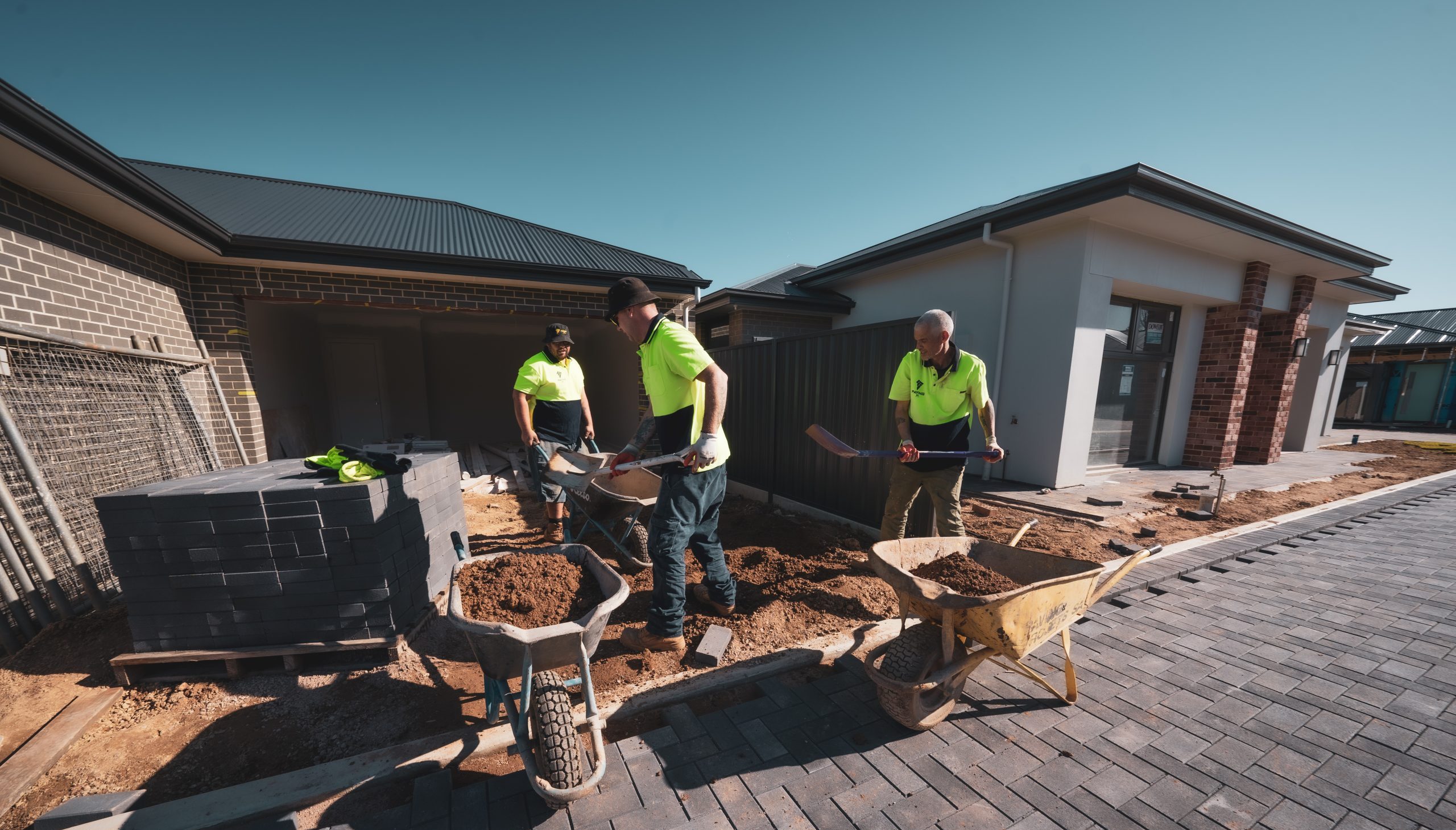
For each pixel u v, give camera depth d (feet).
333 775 6.05
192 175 22.95
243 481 8.66
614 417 29.25
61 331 11.16
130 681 7.90
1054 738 6.78
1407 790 5.91
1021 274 21.59
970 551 8.74
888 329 14.06
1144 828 5.40
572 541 12.83
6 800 5.85
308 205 22.67
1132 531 15.85
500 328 35.60
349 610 8.33
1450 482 23.90
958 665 6.67
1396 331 60.08
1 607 8.77
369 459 8.84
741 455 21.25
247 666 8.26
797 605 10.82
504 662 5.60
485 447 30.40
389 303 19.07
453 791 5.91
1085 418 21.02
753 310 29.43
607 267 21.70
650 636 8.83
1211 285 23.57
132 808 5.80
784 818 5.58
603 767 5.42
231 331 16.74
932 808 5.69
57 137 9.30
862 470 15.31
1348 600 11.03
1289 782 6.03
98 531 10.97
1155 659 8.69
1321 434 35.94
